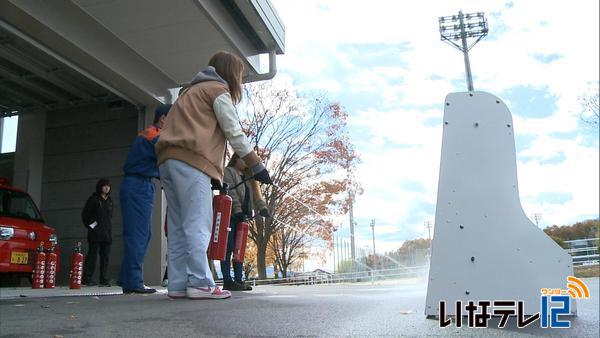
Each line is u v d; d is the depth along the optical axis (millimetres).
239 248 4766
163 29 6418
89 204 6875
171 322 1868
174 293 2719
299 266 16422
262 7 6867
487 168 2062
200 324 1824
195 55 7172
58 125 8984
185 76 7816
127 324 1822
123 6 5883
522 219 2010
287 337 1556
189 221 2633
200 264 2662
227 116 2686
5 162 9672
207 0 6125
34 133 9086
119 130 8555
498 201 2027
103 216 6910
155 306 2434
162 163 2668
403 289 4859
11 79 7688
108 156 8547
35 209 6582
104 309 2324
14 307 2506
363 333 1629
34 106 8836
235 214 4820
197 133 2611
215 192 3127
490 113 2117
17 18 5633
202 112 2672
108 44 6773
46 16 5816
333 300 2896
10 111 9062
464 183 2053
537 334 1633
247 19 6836
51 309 2371
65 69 7285
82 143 8758
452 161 2078
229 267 4895
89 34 6449
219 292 2742
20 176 8961
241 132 2711
